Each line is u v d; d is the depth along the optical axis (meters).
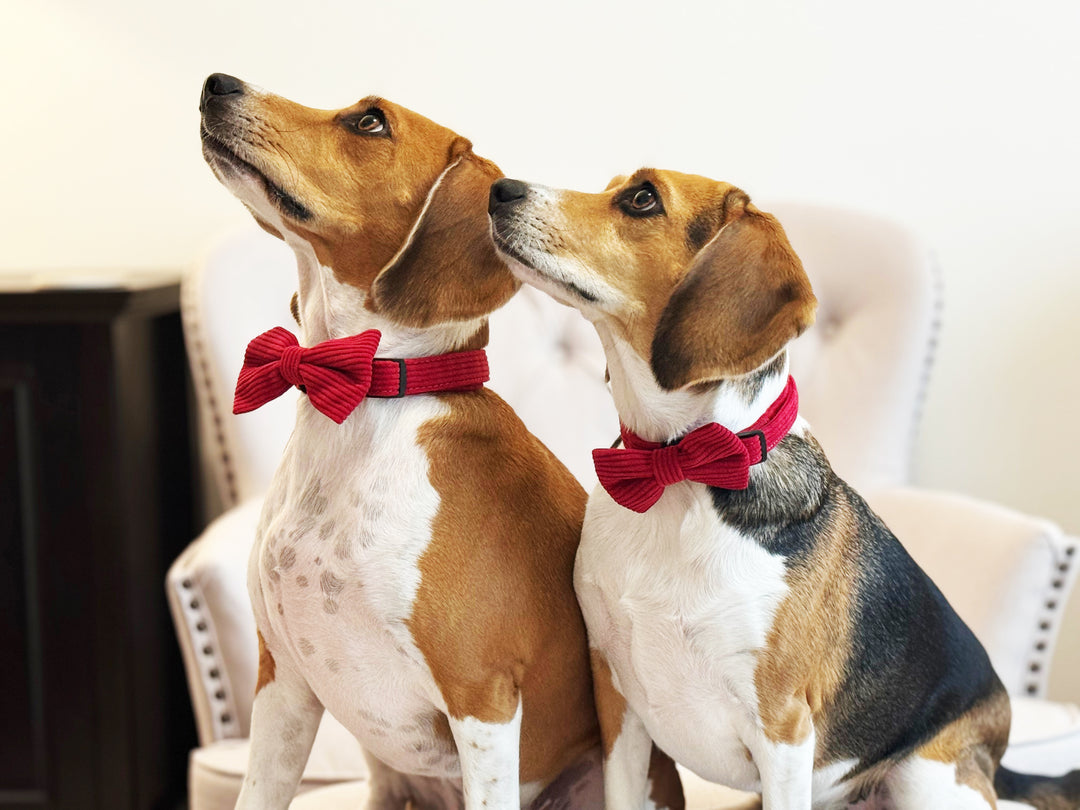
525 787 1.30
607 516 1.20
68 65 2.63
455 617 1.14
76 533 2.27
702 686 1.16
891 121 2.54
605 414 2.26
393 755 1.26
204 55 2.61
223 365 2.18
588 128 2.58
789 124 2.56
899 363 2.21
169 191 2.67
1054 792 1.49
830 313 2.30
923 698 1.28
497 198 1.14
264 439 2.18
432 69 2.58
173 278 2.47
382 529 1.13
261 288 2.23
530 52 2.57
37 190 2.68
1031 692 1.84
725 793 1.51
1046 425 2.58
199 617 1.78
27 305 2.18
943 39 2.51
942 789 1.28
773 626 1.13
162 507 2.46
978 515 1.94
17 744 2.32
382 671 1.17
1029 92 2.51
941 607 1.34
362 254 1.21
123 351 2.25
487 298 1.19
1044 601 1.83
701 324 1.10
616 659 1.21
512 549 1.19
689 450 1.10
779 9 2.53
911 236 2.27
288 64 2.59
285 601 1.18
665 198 1.16
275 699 1.28
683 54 2.55
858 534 1.24
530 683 1.22
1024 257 2.54
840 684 1.21
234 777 1.58
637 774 1.26
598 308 1.16
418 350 1.19
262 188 1.19
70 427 2.25
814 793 1.27
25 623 2.29
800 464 1.18
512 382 2.27
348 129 1.20
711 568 1.13
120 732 2.31
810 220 2.33
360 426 1.17
